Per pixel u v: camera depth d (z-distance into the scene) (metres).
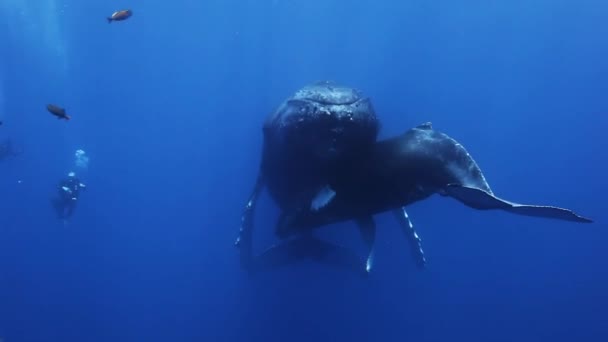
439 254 21.08
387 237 18.39
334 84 7.70
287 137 7.14
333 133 6.55
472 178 5.77
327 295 18.23
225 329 18.12
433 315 18.67
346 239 15.43
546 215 4.96
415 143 6.46
